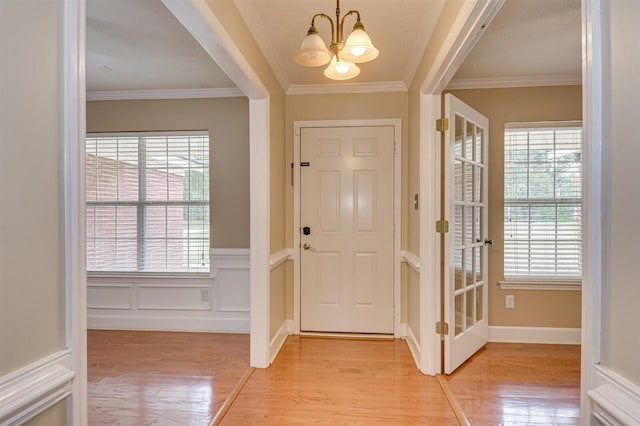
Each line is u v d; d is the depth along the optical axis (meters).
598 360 0.75
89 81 3.19
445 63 1.96
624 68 0.69
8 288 0.67
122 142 3.54
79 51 0.81
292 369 2.57
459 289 2.64
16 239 0.69
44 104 0.74
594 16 0.74
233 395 2.20
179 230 3.52
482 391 2.26
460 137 2.64
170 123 3.46
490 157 3.15
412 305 2.95
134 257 3.54
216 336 3.31
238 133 3.41
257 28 2.27
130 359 2.78
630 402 0.66
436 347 2.48
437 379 2.41
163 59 2.77
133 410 2.05
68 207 0.79
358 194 3.29
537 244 3.18
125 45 2.54
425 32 2.31
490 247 3.15
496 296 3.15
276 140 2.95
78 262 0.81
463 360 2.66
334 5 2.06
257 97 2.57
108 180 3.54
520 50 2.59
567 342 3.08
